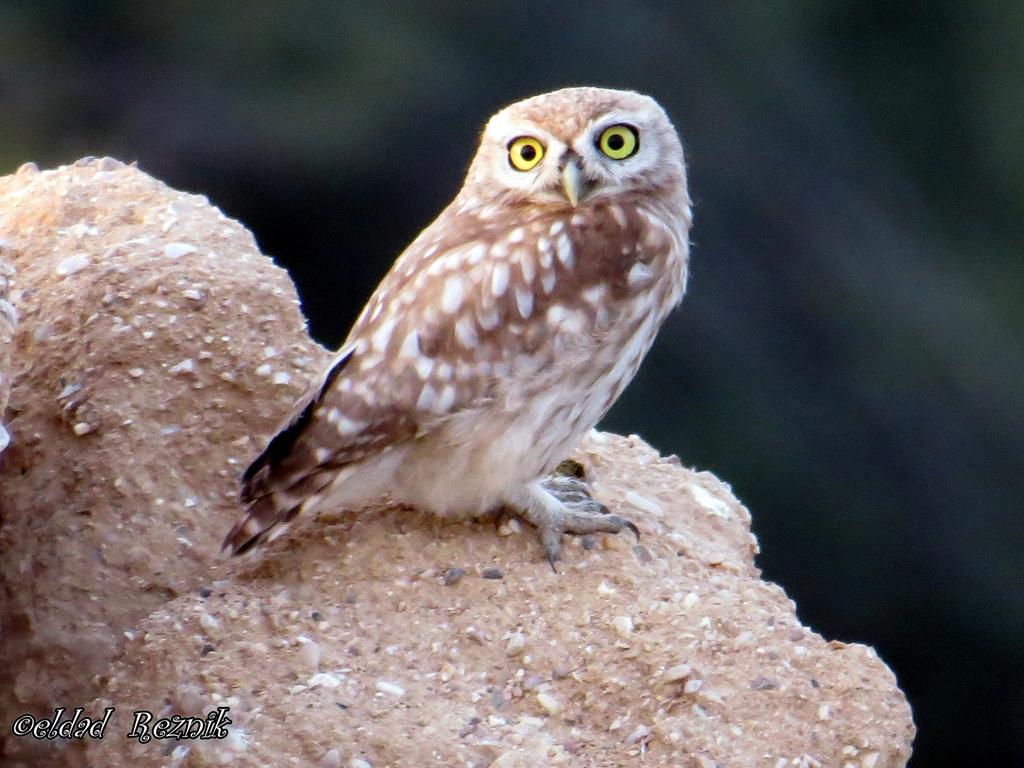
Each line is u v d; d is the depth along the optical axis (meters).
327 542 9.55
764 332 29.02
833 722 8.88
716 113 30.23
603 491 10.48
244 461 9.92
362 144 28.22
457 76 28.80
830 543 28.06
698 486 10.92
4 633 9.31
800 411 28.52
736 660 9.05
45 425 9.83
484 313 9.23
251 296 10.23
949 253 31.03
